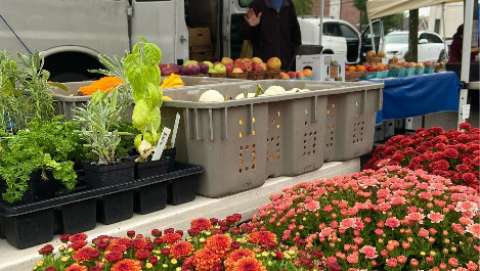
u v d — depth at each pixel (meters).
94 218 2.27
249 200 2.85
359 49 14.62
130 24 5.31
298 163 3.14
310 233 2.42
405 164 3.67
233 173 2.72
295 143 3.10
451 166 3.45
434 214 2.27
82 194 2.18
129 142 2.59
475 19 7.93
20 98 2.63
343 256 2.13
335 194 2.60
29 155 2.09
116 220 2.34
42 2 4.58
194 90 3.43
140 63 2.49
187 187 2.62
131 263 1.69
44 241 2.13
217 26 6.95
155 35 5.38
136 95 2.52
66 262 1.82
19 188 2.04
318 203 2.43
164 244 1.94
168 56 5.37
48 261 1.85
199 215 2.59
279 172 3.14
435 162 3.40
